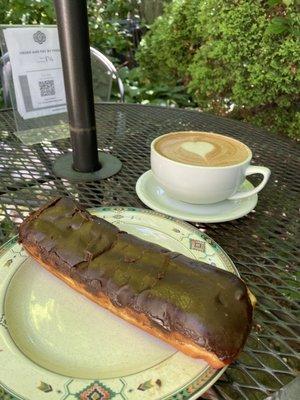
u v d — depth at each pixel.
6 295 0.46
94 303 0.46
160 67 2.83
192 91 2.41
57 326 0.43
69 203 0.53
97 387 0.36
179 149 0.70
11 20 2.32
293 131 1.91
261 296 0.51
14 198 0.71
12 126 1.06
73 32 0.70
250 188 0.74
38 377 0.36
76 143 0.80
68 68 0.74
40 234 0.49
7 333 0.41
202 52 2.14
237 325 0.37
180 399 0.35
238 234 0.64
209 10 2.00
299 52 1.65
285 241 0.63
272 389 0.39
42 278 0.49
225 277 0.41
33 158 0.89
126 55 3.42
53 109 0.98
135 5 3.62
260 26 1.77
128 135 1.06
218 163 0.65
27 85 0.93
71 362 0.39
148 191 0.72
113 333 0.42
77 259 0.45
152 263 0.43
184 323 0.37
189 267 0.42
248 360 0.42
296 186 0.82
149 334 0.42
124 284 0.42
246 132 1.10
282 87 1.77
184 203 0.69
